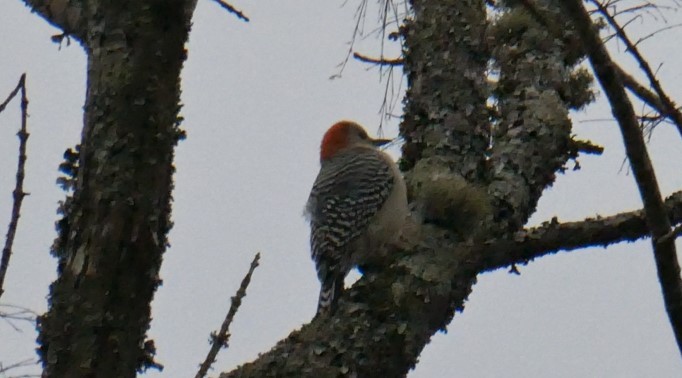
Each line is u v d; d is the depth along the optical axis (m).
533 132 10.73
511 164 10.48
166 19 6.73
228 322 6.94
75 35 9.18
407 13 11.58
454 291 9.54
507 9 12.21
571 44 11.70
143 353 6.73
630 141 7.51
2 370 6.60
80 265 6.54
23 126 6.67
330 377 8.60
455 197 9.95
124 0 6.75
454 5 11.52
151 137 6.69
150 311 6.66
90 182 6.64
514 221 10.02
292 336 9.00
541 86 11.29
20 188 6.57
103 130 6.67
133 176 6.62
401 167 11.28
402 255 9.70
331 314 9.30
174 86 6.79
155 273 6.67
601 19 9.77
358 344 8.87
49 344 6.47
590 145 10.84
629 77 9.91
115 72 6.69
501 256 9.83
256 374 8.55
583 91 11.59
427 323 9.25
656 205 7.64
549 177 10.61
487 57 11.42
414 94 11.23
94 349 6.42
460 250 9.76
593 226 9.98
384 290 9.35
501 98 11.42
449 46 11.27
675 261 7.69
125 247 6.55
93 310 6.46
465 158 10.66
